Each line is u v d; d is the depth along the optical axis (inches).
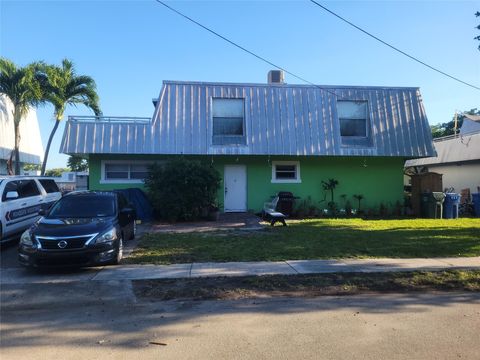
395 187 815.1
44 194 556.7
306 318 238.4
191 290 300.4
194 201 658.8
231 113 757.3
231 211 772.0
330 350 190.7
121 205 450.6
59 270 357.7
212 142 734.5
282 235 523.2
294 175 792.3
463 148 968.3
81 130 706.2
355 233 538.9
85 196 424.8
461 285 315.6
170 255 409.7
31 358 184.4
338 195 799.1
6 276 339.9
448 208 748.0
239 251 425.7
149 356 185.3
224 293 293.7
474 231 558.3
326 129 762.2
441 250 431.5
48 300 279.3
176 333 215.2
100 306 267.1
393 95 805.2
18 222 484.7
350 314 245.6
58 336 212.7
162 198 651.5
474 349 191.3
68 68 896.3
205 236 519.8
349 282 319.9
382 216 779.4
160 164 697.6
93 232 350.6
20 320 240.4
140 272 347.6
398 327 221.6
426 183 782.5
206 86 759.1
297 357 183.0
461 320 233.8
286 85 778.8
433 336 208.1
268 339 205.0
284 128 748.6
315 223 647.8
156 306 265.6
